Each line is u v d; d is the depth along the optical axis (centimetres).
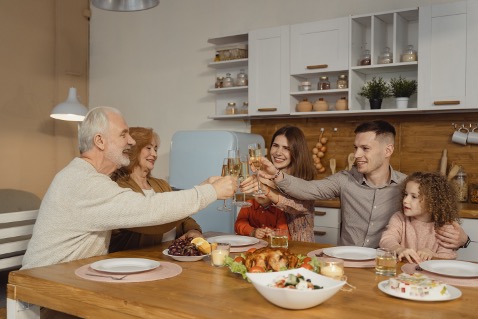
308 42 379
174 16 494
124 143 201
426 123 361
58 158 532
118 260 173
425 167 361
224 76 459
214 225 378
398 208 239
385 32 374
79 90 552
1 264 229
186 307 127
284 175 244
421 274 159
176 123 494
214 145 389
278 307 128
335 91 371
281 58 392
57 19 528
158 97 507
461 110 335
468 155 345
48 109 523
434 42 328
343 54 363
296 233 259
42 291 153
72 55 543
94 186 182
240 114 425
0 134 482
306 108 386
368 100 380
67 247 185
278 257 150
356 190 250
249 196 373
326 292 123
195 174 398
